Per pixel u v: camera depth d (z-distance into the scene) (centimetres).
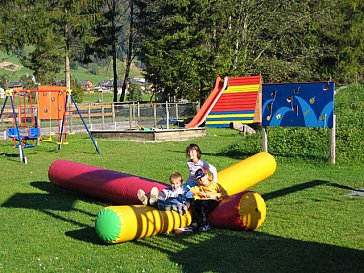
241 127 2295
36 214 844
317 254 602
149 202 714
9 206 911
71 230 741
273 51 3841
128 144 1972
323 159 1330
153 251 631
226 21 3688
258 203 714
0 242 683
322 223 746
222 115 2358
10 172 1327
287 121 1381
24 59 4525
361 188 1014
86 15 4091
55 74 4731
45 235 715
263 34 3991
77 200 959
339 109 1898
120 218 645
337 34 4175
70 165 1025
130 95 5841
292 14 3759
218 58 3412
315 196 940
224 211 712
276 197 935
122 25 4509
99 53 4425
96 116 3020
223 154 1584
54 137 2333
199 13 3616
